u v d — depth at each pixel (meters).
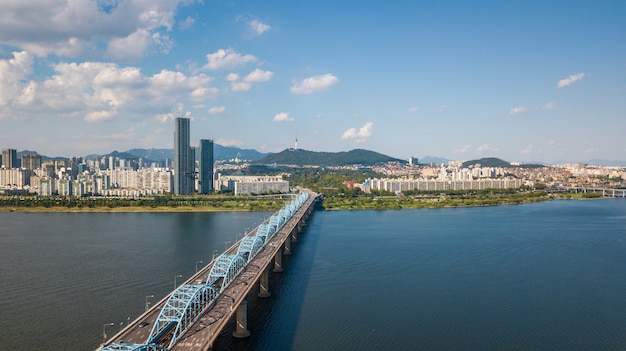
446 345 158.62
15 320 176.00
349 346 157.12
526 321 179.62
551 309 192.50
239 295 164.25
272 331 169.00
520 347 157.75
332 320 179.12
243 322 165.00
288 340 161.38
